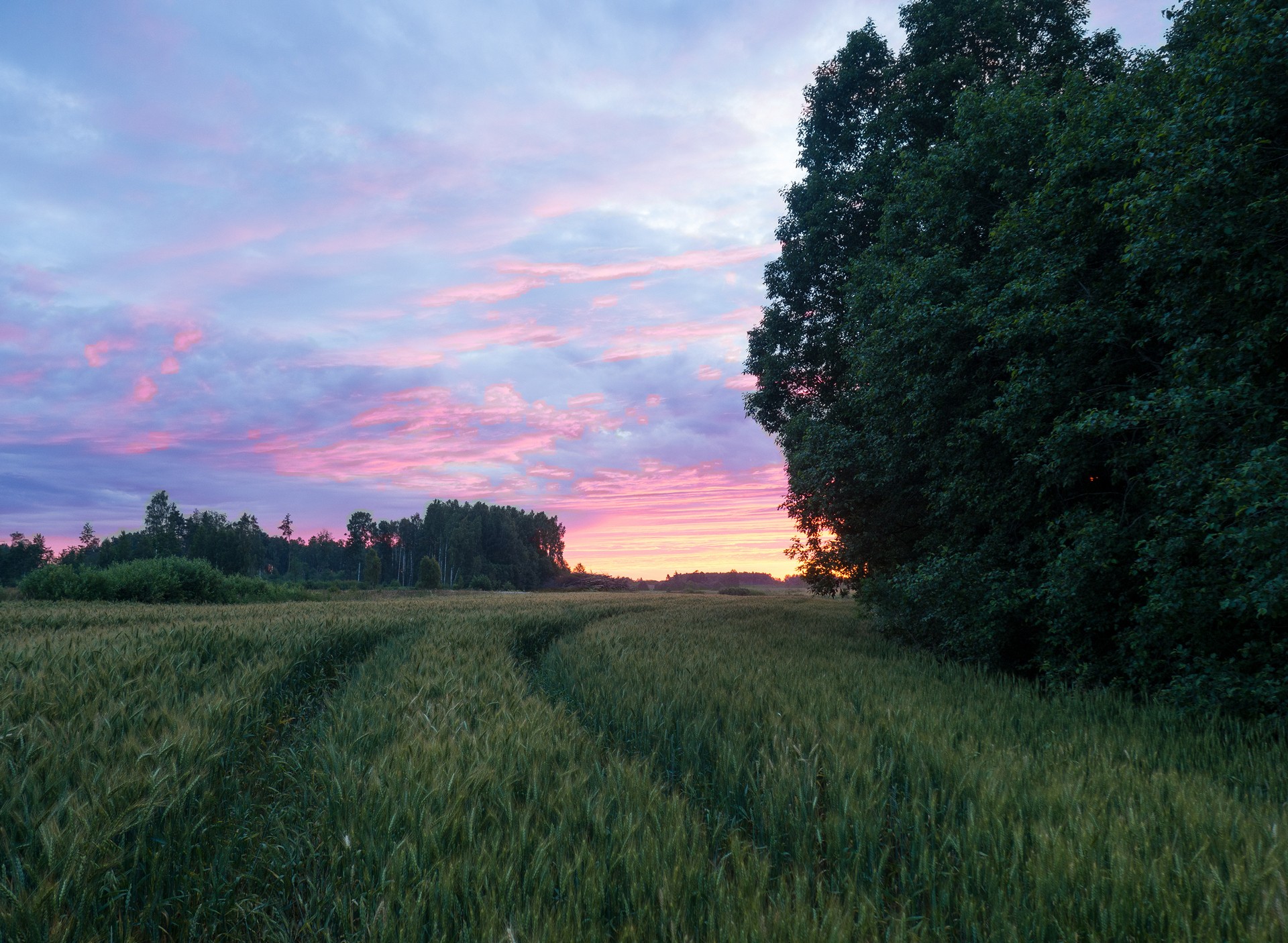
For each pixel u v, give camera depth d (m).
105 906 3.53
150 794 4.05
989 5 16.34
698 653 11.84
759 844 4.46
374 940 3.02
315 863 3.90
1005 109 11.49
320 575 145.00
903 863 3.86
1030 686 9.76
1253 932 2.93
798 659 11.62
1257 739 6.62
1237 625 7.81
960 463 11.73
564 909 3.25
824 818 4.42
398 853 3.57
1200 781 5.08
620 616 24.69
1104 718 7.61
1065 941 3.04
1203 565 7.86
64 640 9.61
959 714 7.06
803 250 20.12
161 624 12.30
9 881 3.29
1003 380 11.32
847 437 15.64
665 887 3.34
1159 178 7.52
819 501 16.45
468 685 8.21
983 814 4.02
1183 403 7.11
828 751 5.33
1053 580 9.25
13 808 3.78
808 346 21.02
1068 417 9.45
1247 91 6.88
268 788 5.76
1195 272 7.49
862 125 18.78
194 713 5.64
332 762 4.99
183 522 125.69
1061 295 9.44
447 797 4.26
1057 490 10.17
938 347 11.35
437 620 17.22
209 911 3.79
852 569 18.98
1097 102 9.42
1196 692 7.42
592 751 5.73
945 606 11.76
